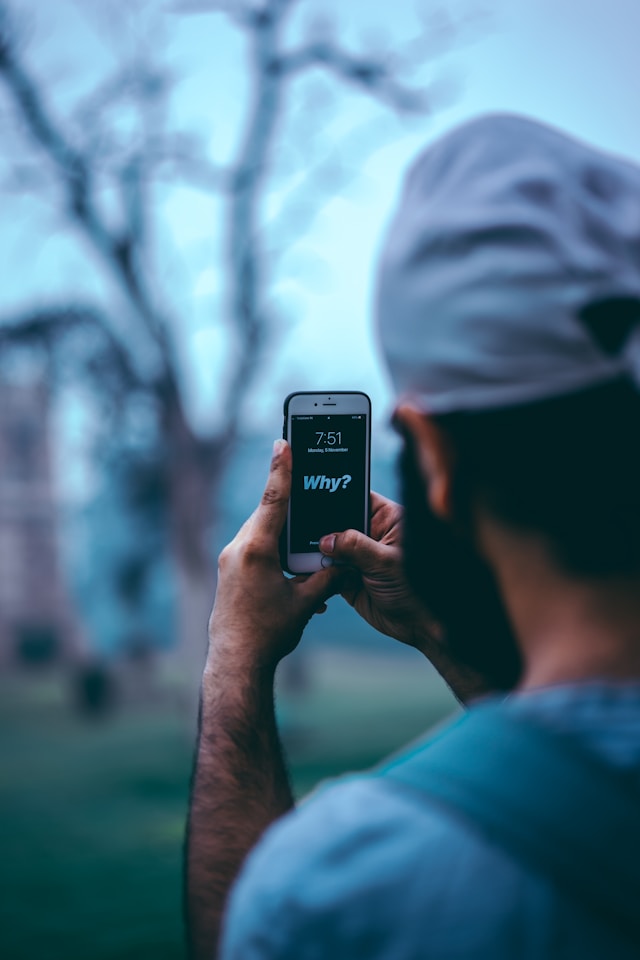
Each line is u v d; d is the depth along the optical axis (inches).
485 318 22.8
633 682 23.0
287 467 41.6
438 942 21.2
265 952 22.6
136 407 682.8
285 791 36.4
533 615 24.1
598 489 23.0
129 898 332.5
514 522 23.8
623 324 22.5
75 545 1242.6
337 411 49.5
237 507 725.9
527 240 22.7
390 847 22.4
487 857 21.6
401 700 1023.0
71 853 406.9
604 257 22.6
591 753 21.8
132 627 1093.1
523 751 22.2
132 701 1063.0
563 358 22.6
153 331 661.3
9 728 897.5
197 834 34.6
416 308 23.7
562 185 23.2
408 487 26.0
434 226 23.5
